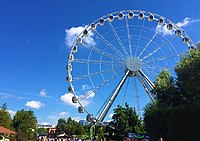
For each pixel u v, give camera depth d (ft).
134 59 208.74
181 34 219.00
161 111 151.64
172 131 131.85
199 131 122.21
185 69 131.13
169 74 179.01
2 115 337.31
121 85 206.80
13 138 255.91
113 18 215.51
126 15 218.59
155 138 155.94
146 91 203.31
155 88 172.86
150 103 193.98
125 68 207.92
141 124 223.51
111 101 204.23
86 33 213.05
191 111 125.18
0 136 228.84
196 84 125.49
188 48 216.95
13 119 418.31
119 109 229.45
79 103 205.05
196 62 125.29
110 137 229.86
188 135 125.59
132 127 224.12
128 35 212.64
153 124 158.40
